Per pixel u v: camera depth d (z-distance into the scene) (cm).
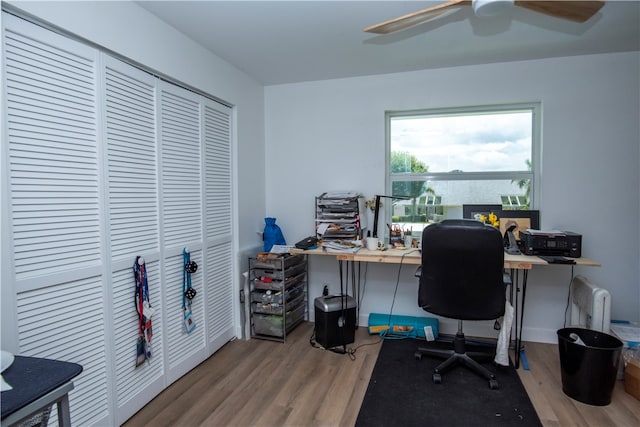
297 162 329
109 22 168
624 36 227
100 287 168
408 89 297
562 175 267
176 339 222
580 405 194
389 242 294
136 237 191
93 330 164
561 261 218
